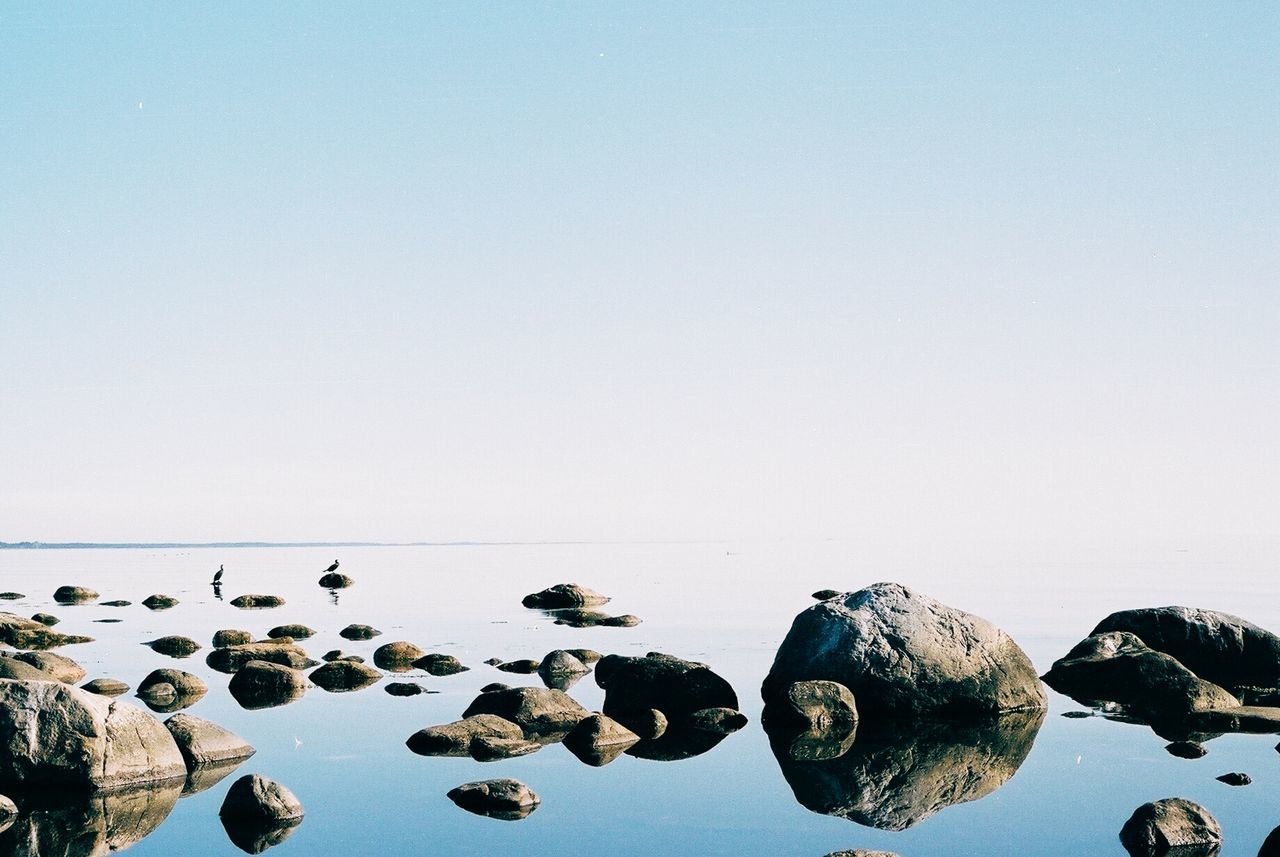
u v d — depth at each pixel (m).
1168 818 11.88
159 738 14.66
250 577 61.66
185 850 11.55
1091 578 54.47
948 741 17.14
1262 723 18.34
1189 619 23.95
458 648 27.06
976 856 11.52
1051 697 21.03
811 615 20.34
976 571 62.97
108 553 129.62
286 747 16.16
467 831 12.23
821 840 12.06
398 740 16.64
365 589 50.59
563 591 39.94
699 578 58.25
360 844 11.76
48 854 11.38
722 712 18.59
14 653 21.92
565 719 18.00
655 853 11.57
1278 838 10.98
